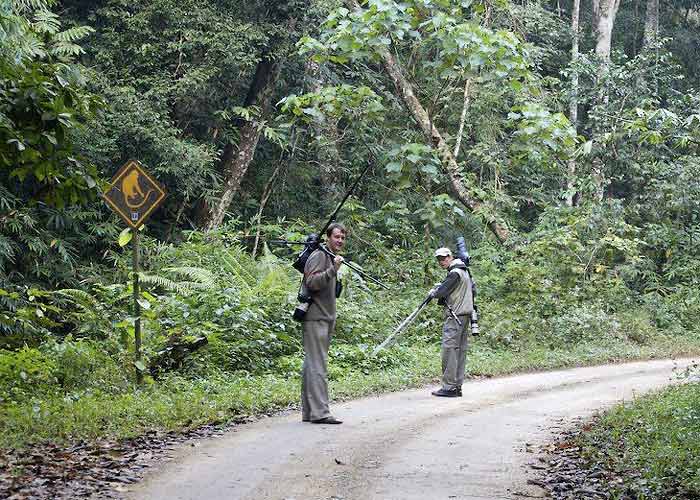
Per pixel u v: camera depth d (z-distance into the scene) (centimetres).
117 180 1089
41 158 945
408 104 2256
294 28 2339
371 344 1563
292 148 2409
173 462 719
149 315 1166
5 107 909
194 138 2350
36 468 664
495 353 1747
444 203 2061
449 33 1964
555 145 2114
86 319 1327
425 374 1407
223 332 1326
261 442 813
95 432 804
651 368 1598
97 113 997
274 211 2528
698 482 626
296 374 1280
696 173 2511
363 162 2500
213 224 2283
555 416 1004
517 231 2580
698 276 2459
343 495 625
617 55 2609
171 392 1072
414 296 1970
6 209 1933
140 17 2161
